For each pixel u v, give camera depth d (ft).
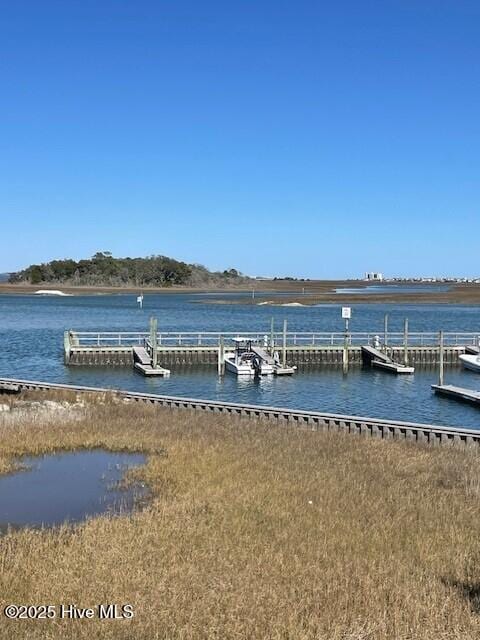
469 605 39.60
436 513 56.18
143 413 100.17
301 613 38.11
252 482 63.36
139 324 306.96
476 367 185.78
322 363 190.70
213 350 188.14
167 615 37.22
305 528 51.72
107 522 52.06
